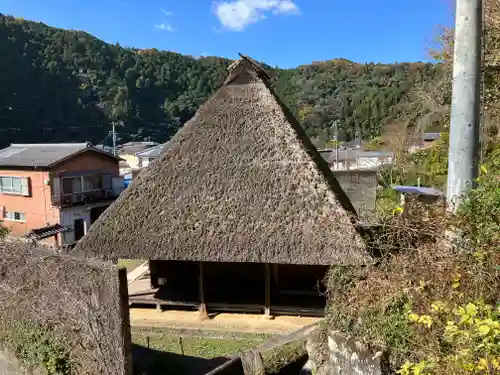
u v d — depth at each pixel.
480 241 3.91
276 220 8.56
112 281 5.57
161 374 6.84
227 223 8.74
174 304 9.84
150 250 8.67
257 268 10.26
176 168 9.82
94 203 24.31
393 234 5.17
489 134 8.66
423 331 3.91
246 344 8.14
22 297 6.75
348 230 7.87
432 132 20.50
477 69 4.81
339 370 4.19
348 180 20.94
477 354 3.06
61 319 6.23
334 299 5.70
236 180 9.34
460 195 4.49
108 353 5.64
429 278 4.15
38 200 22.72
